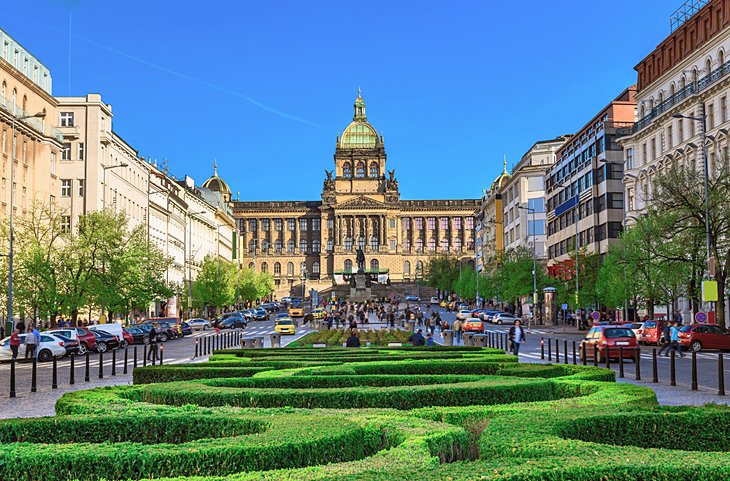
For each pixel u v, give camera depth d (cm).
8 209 7725
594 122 10394
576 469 895
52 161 9275
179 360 4903
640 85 9006
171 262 9212
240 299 16900
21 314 7012
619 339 4234
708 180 5850
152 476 1045
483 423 1503
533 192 14588
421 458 1016
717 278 5744
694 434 1294
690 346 5353
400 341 6244
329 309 12988
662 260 6406
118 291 7406
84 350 5878
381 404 1770
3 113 7469
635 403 1505
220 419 1347
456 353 3559
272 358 3334
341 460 1153
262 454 1070
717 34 6994
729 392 2709
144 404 1669
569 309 10619
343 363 3027
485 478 858
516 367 2634
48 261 6900
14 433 1341
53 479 1041
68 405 1659
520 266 11494
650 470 905
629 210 8988
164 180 14238
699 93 7200
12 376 2898
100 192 9875
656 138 8369
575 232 10512
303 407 1781
